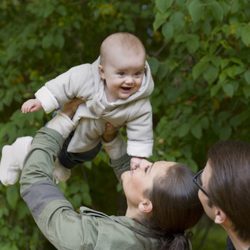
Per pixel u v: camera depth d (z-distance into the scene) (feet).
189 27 12.91
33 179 7.79
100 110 8.50
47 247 17.67
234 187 6.48
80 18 16.55
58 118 8.65
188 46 12.64
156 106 14.64
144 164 8.08
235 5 12.04
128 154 8.79
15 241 15.06
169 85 14.64
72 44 17.67
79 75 8.52
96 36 17.66
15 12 18.24
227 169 6.61
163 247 7.61
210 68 12.42
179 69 14.67
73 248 7.23
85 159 9.42
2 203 14.94
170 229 7.70
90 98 8.52
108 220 7.61
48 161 8.09
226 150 6.82
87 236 7.29
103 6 16.38
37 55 16.34
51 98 8.54
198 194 7.33
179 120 14.25
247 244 6.72
